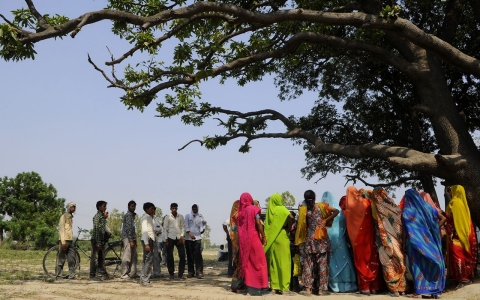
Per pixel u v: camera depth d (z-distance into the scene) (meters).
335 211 9.91
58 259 13.02
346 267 10.01
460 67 12.23
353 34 18.22
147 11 13.04
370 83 20.28
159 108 16.88
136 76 13.16
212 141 17.19
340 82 21.14
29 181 39.53
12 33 10.05
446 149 13.33
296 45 13.94
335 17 11.91
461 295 9.43
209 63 12.99
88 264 18.72
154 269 14.05
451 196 10.56
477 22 17.70
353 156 14.76
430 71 13.66
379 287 9.91
